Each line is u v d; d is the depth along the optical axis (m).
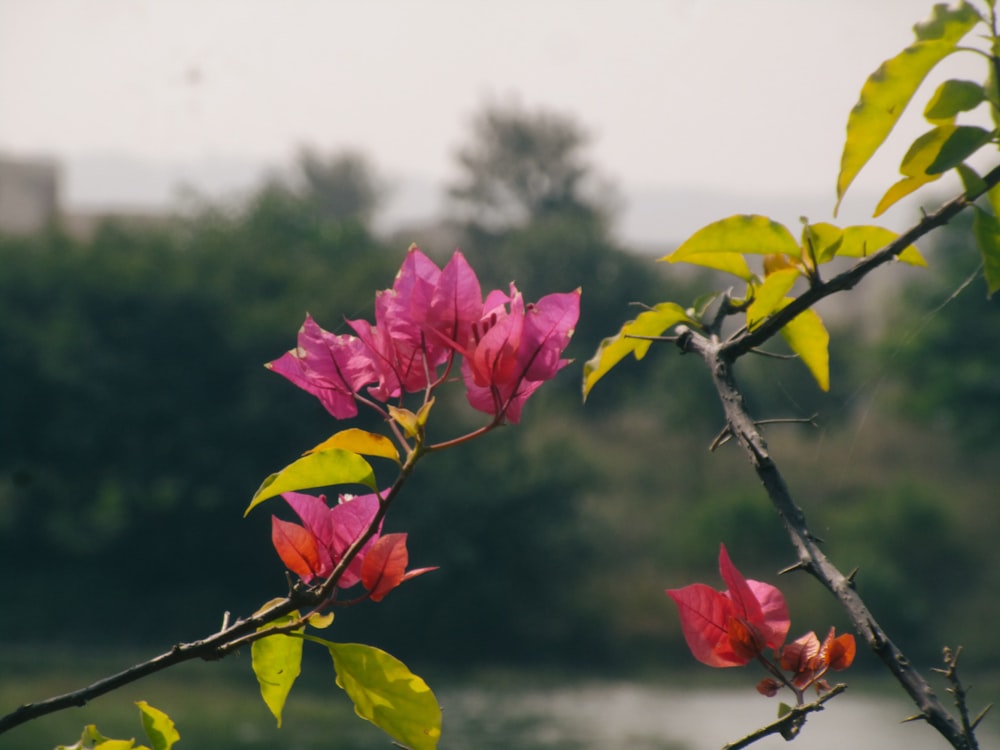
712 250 1.77
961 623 25.86
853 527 28.38
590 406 37.69
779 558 27.97
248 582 26.86
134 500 26.58
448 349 1.62
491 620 25.28
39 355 26.27
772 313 1.76
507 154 60.09
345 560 1.52
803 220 1.74
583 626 25.41
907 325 32.50
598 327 42.38
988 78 1.62
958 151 1.57
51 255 28.20
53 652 22.20
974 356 31.33
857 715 18.89
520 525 26.08
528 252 43.62
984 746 15.13
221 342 27.11
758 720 18.47
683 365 33.84
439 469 26.20
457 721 17.86
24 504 27.34
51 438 26.41
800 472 31.48
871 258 1.65
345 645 1.52
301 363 1.61
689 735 17.06
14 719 1.47
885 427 34.59
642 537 28.98
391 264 32.94
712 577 26.97
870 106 1.60
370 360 1.61
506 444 27.16
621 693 21.55
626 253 44.16
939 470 32.62
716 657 1.64
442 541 25.48
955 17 1.56
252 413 26.64
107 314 27.14
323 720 17.31
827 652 1.60
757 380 32.72
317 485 1.54
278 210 34.88
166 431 26.81
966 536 28.64
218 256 29.66
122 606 25.77
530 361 1.54
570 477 27.17
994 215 1.66
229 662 21.95
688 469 32.94
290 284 29.53
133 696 18.52
